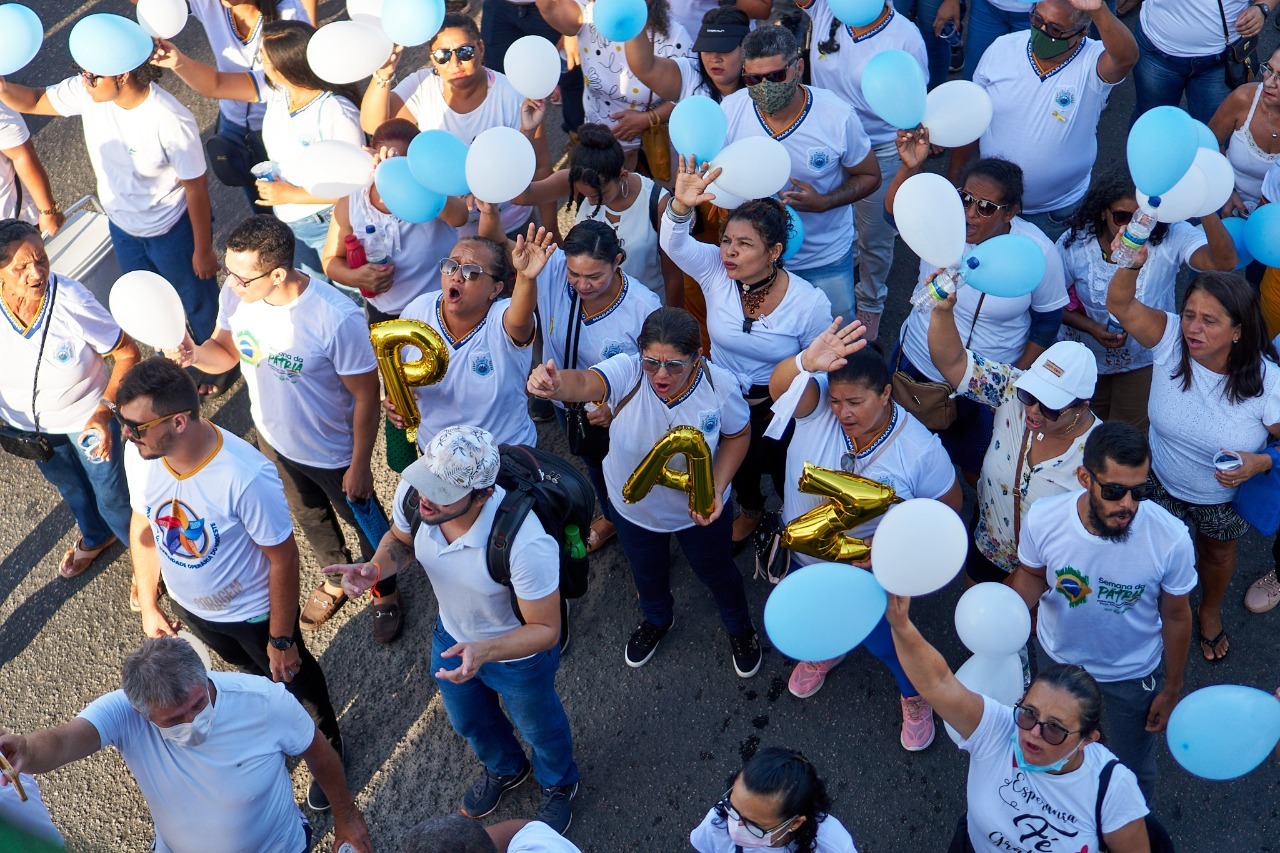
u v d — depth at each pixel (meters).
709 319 4.32
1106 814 2.82
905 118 4.14
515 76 4.66
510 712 3.72
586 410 3.99
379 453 5.62
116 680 4.82
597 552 5.04
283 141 5.09
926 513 2.72
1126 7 7.38
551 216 5.18
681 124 4.20
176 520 3.63
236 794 3.15
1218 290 3.51
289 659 3.93
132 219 5.44
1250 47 5.38
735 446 3.85
